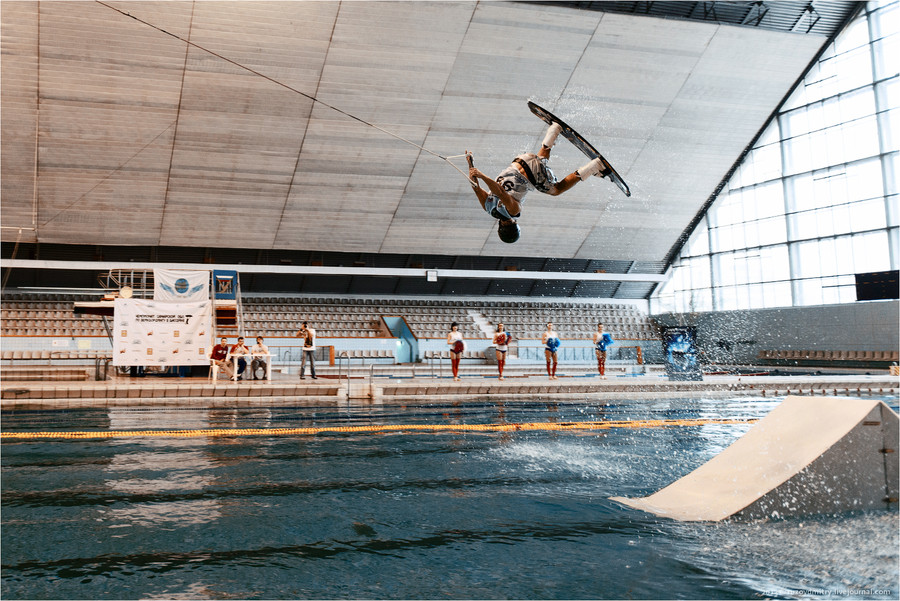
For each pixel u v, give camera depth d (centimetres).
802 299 2630
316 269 2722
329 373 2072
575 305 3206
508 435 707
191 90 2094
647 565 275
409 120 2333
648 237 3033
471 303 3077
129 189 2334
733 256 2919
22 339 2225
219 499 400
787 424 414
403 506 382
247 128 2236
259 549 300
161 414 939
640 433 722
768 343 2631
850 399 388
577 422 834
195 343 1416
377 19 2011
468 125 2389
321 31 2014
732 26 2252
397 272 2805
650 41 2242
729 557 284
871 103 2375
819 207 2572
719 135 2666
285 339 2494
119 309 1380
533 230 2838
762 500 350
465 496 409
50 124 2092
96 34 1905
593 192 2700
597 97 2388
